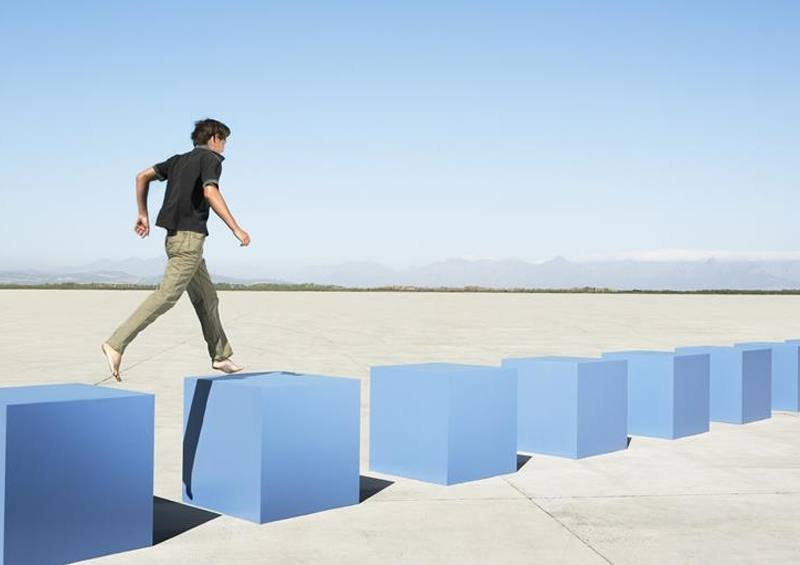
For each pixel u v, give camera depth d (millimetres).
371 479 5582
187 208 4918
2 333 16547
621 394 6805
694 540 4133
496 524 4398
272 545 3988
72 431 3721
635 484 5430
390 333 17188
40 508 3617
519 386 6688
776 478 5625
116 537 3859
